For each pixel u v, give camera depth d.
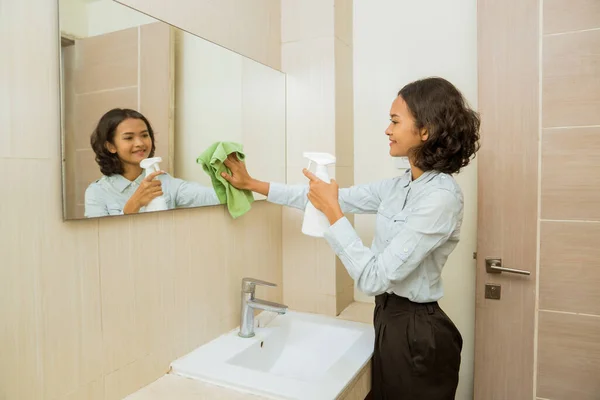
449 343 1.10
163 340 1.06
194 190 1.13
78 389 0.84
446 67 1.56
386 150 1.67
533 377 1.38
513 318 1.40
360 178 1.72
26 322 0.74
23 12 0.72
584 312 1.32
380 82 1.67
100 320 0.88
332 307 1.56
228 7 1.28
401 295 1.09
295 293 1.63
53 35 0.77
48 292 0.77
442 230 0.96
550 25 1.31
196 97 1.12
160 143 1.01
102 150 0.86
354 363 1.14
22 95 0.72
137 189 0.95
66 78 0.78
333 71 1.51
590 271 1.30
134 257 0.96
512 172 1.38
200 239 1.18
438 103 0.98
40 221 0.75
